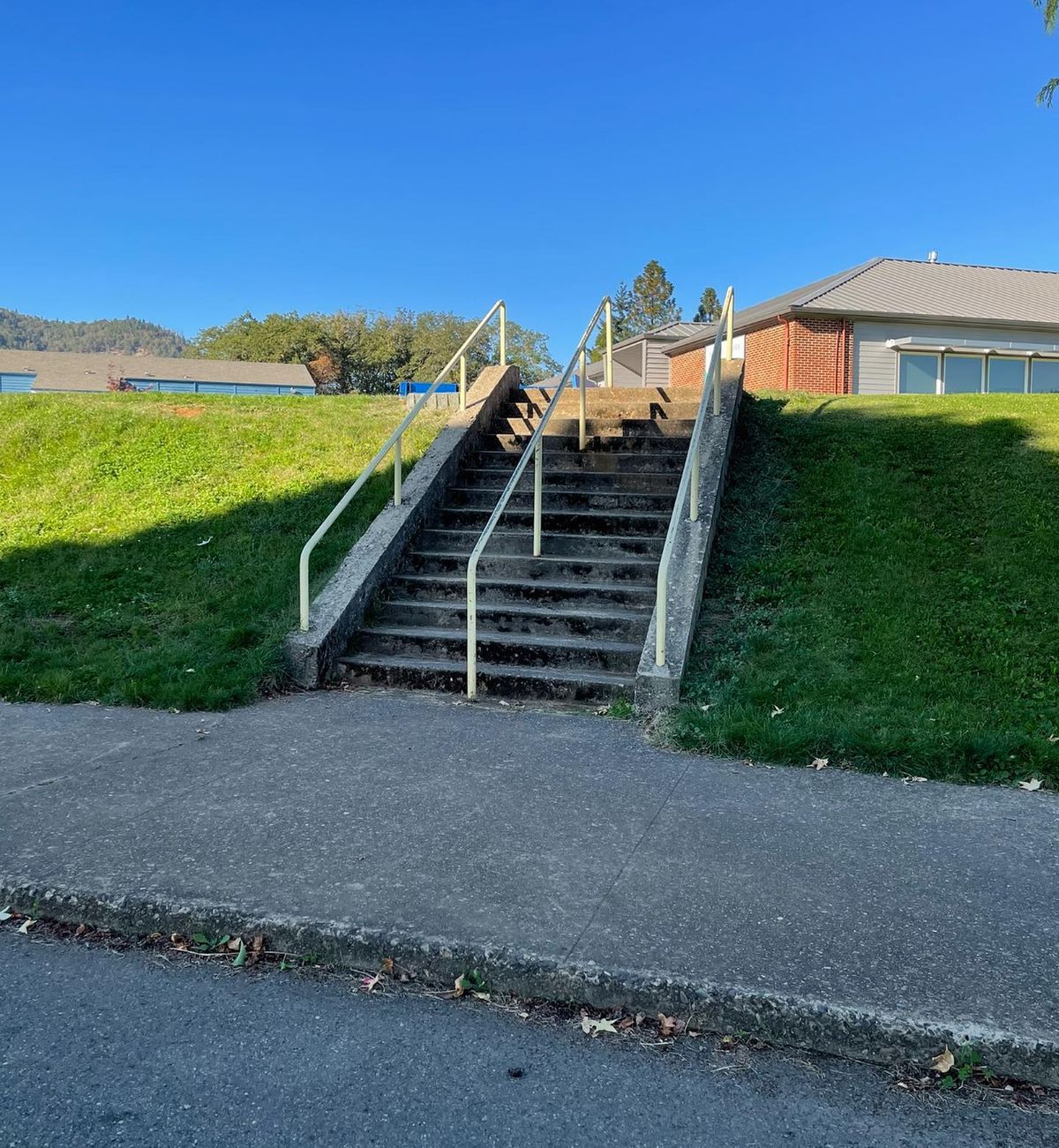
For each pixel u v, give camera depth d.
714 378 8.79
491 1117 2.24
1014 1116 2.26
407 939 2.86
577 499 8.06
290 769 4.52
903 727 4.86
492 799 4.11
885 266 26.72
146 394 13.66
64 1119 2.22
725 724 4.93
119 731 5.16
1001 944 2.85
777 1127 2.22
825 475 8.66
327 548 7.84
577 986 2.69
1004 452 8.88
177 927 3.06
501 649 6.21
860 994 2.57
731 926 2.96
